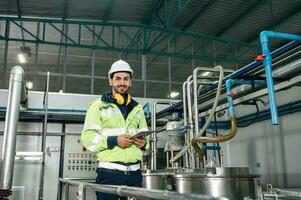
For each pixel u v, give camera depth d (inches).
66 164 171.0
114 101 73.2
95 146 68.7
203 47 269.4
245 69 97.3
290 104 153.3
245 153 184.9
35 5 214.8
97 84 249.6
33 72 238.5
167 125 114.7
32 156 161.0
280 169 159.3
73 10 224.1
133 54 257.0
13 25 237.6
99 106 71.9
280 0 200.8
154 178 102.7
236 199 72.6
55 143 173.6
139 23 245.1
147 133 68.3
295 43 83.4
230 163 196.4
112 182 69.2
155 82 252.7
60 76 239.6
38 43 238.1
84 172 172.2
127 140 68.2
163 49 266.5
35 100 172.6
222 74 97.3
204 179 75.0
